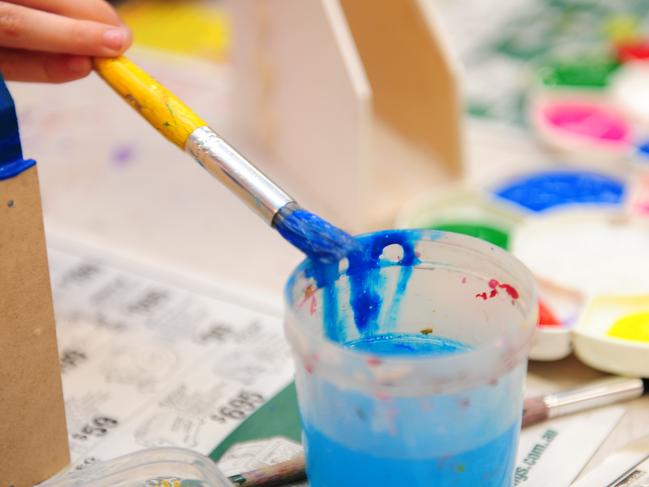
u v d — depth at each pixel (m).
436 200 0.92
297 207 0.54
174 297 0.83
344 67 0.85
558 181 0.95
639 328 0.72
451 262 0.57
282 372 0.73
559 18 1.32
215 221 0.95
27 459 0.62
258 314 0.80
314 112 0.93
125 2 1.40
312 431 0.52
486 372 0.47
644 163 0.97
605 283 0.78
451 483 0.50
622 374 0.69
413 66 0.94
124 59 0.64
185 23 1.34
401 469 0.49
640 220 0.86
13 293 0.58
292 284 0.52
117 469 0.59
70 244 0.91
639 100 1.08
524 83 1.17
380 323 0.59
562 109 1.08
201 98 1.15
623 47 1.20
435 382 0.47
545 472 0.62
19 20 0.61
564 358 0.74
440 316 0.59
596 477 0.60
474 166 1.01
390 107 0.97
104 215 0.96
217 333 0.78
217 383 0.72
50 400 0.62
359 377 0.47
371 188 0.94
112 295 0.83
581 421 0.66
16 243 0.57
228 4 1.04
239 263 0.88
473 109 1.12
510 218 0.89
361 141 0.86
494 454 0.51
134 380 0.73
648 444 0.63
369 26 0.92
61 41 0.62
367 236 0.55
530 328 0.50
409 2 0.90
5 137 0.55
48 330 0.61
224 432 0.67
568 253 0.82
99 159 1.06
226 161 0.56
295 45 0.93
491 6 1.37
